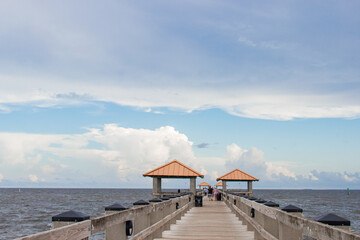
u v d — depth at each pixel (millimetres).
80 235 3486
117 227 5246
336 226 3797
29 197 113062
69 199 98062
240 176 34094
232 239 8914
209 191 37656
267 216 6270
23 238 2545
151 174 24203
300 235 5016
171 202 10750
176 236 9469
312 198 122062
